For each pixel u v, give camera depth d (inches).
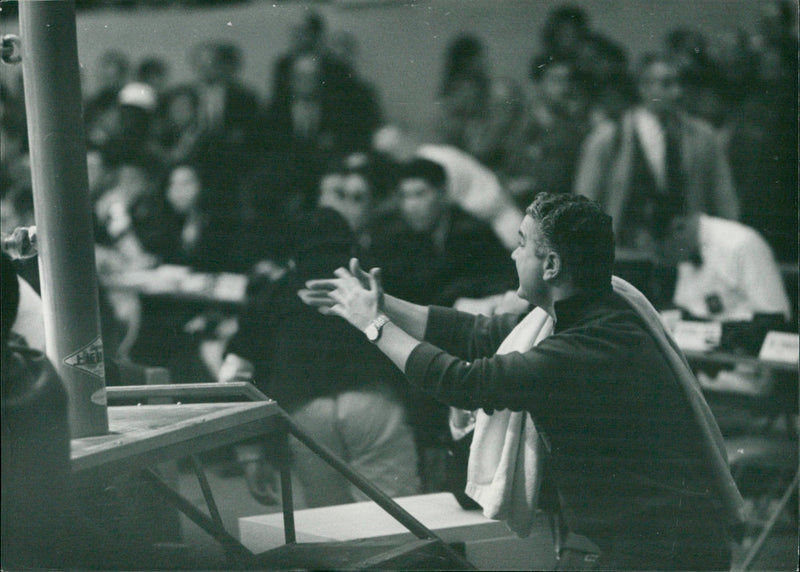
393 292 139.8
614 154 199.5
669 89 193.5
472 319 83.5
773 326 145.6
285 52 237.6
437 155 204.8
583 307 73.9
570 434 72.1
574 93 205.9
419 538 66.9
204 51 245.0
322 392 114.0
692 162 188.7
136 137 228.8
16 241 56.4
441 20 223.5
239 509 129.3
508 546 91.2
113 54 243.6
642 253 176.2
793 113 186.1
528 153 210.2
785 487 122.5
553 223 73.3
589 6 207.5
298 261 119.0
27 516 49.8
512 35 213.9
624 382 71.2
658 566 73.0
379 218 183.8
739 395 139.8
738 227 167.6
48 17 54.3
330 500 114.8
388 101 224.7
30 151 55.3
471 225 174.4
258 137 222.4
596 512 73.4
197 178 217.3
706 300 165.8
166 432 55.3
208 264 203.2
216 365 186.1
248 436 61.9
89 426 54.9
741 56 192.1
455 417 94.2
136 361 190.5
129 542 62.9
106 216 215.0
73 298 55.1
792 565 104.1
